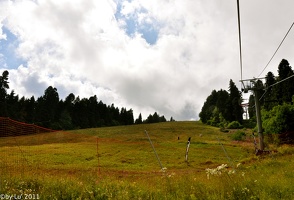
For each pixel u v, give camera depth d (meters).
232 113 120.62
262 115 69.50
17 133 65.00
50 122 138.75
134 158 36.88
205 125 123.00
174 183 10.73
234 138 70.06
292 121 54.41
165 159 36.44
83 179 11.93
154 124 126.94
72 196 8.50
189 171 24.83
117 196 8.45
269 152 30.72
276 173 14.27
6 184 9.06
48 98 149.50
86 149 44.53
